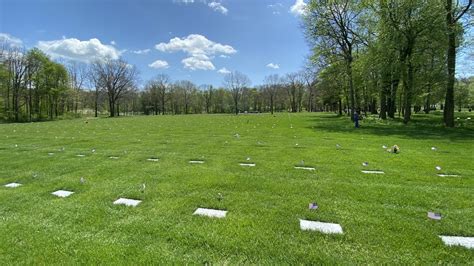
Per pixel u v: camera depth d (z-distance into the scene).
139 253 2.97
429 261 2.80
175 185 5.34
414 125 18.39
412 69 19.38
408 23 18.06
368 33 21.83
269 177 5.90
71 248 3.08
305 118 31.30
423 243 3.12
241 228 3.52
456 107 54.38
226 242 3.18
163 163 7.37
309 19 23.14
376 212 3.97
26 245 3.16
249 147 10.08
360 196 4.66
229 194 4.81
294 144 10.84
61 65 49.09
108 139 12.79
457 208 4.12
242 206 4.25
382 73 20.81
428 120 22.33
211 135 14.34
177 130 17.41
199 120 29.73
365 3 20.17
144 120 31.45
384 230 3.43
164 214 3.99
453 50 17.25
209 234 3.37
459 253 2.92
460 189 4.99
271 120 27.81
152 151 9.30
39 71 45.16
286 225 3.59
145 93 76.69
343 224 3.61
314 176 5.97
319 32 22.86
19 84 43.75
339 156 8.20
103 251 3.01
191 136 13.92
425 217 3.79
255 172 6.34
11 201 4.57
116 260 2.84
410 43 18.41
